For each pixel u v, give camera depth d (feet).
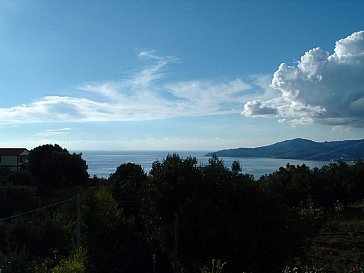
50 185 214.07
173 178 72.43
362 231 103.35
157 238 70.33
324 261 76.23
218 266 41.55
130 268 93.66
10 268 59.77
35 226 94.79
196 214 65.51
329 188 148.87
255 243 63.87
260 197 69.21
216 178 71.61
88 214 92.17
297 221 71.56
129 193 126.41
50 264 81.25
